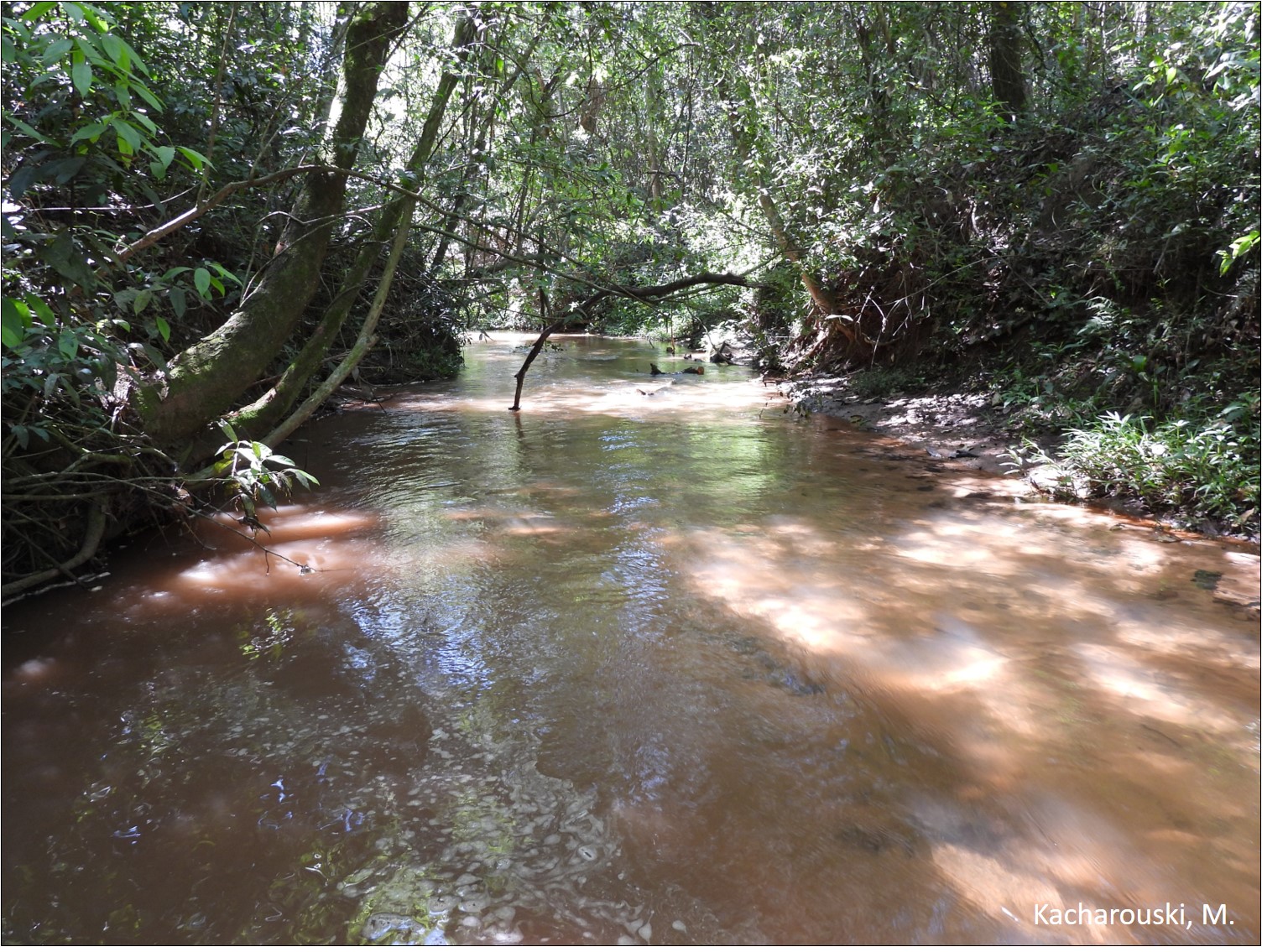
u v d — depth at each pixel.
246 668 2.66
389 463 5.75
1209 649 2.76
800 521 4.29
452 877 1.71
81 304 3.01
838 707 2.40
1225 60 4.27
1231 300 5.21
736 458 5.89
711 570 3.54
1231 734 2.25
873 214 7.65
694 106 12.70
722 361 13.48
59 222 3.31
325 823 1.89
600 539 3.97
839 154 8.20
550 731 2.27
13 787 2.02
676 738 2.24
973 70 10.42
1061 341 6.66
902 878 1.71
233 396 4.26
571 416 7.89
